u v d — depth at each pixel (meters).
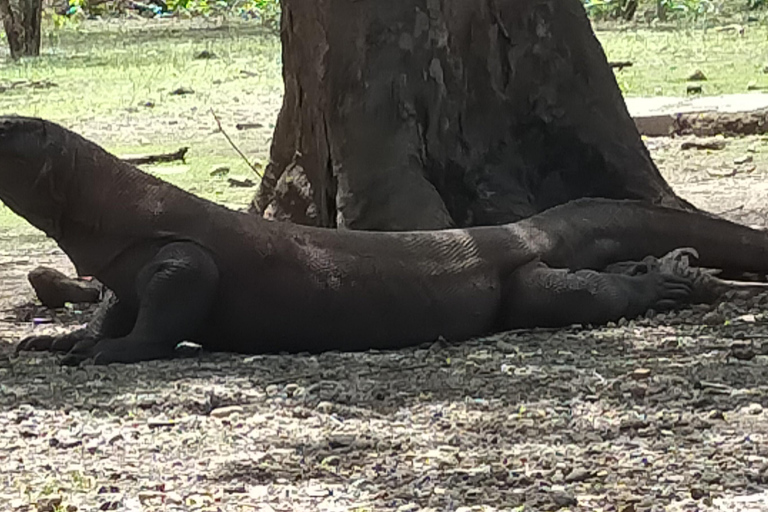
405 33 12.48
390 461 7.60
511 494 7.02
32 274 13.24
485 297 10.70
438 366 9.80
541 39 13.00
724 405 8.53
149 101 31.81
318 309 10.34
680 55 37.03
